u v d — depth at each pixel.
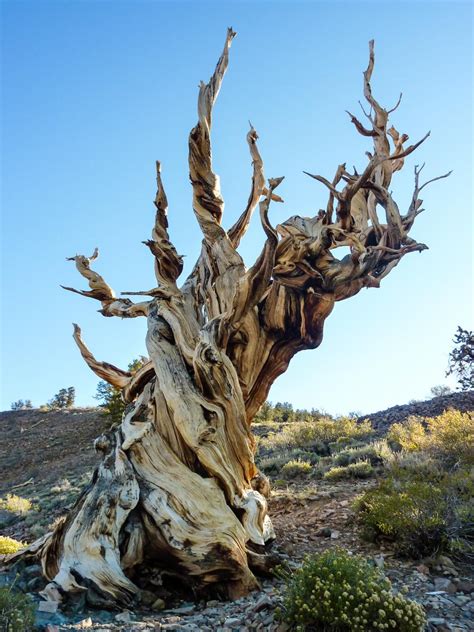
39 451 30.83
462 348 15.96
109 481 6.45
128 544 6.01
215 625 4.72
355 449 13.62
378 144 9.16
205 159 8.29
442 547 6.07
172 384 7.19
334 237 8.04
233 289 7.99
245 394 8.06
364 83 9.40
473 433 10.72
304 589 4.39
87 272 8.83
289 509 9.08
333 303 8.42
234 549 5.91
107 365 8.87
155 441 6.92
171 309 7.98
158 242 8.14
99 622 5.07
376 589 4.30
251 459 7.41
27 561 6.44
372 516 6.74
